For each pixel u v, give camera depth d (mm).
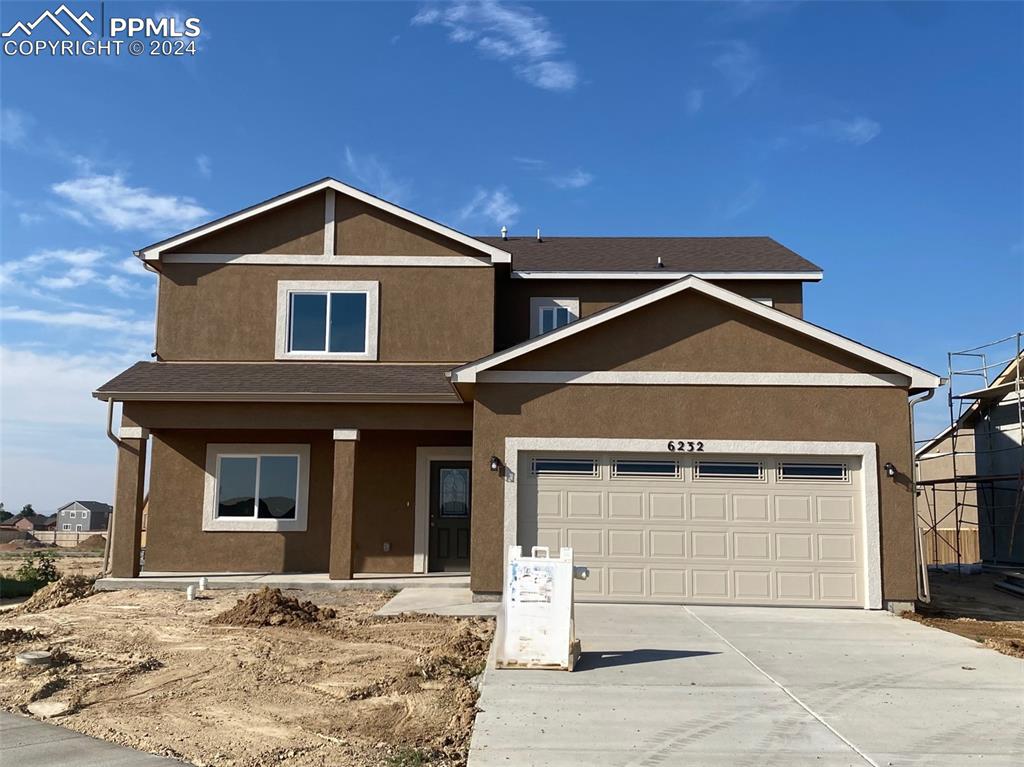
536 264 19922
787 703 7980
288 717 7703
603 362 14195
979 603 16266
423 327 17812
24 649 10531
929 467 29344
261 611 12312
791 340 14141
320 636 11234
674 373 14125
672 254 21016
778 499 13938
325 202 18141
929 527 28281
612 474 14109
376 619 12398
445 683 8805
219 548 17438
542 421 14117
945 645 10750
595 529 14000
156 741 7031
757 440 13938
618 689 8453
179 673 9352
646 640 10898
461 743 6984
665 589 13836
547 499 14086
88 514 88125
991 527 24469
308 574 16938
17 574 22688
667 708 7805
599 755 6578
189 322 17906
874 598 13492
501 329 19375
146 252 17875
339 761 6547
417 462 17641
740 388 14078
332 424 16031
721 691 8383
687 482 14031
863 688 8531
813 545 13812
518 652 9320
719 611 13242
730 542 13875
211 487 17594
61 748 6797
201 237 18000
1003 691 8445
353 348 17828
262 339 17828
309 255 18000
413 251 17984
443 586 15570
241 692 8547
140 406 16188
